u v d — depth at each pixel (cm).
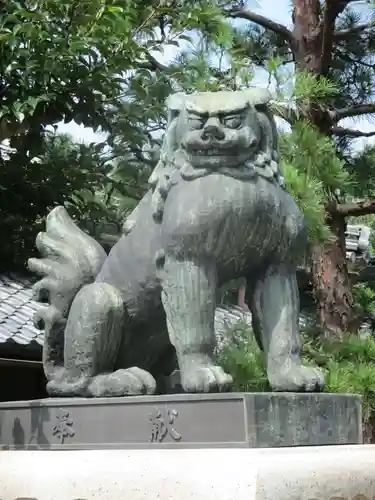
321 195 469
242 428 207
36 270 282
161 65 583
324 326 586
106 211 633
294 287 246
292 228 241
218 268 239
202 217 230
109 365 257
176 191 239
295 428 216
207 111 232
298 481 189
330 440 228
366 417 475
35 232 649
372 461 213
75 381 254
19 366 548
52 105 525
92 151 625
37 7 496
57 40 475
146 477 198
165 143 249
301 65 626
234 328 454
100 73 512
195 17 531
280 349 238
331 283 592
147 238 253
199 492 188
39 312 278
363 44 705
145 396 227
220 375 223
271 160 242
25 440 257
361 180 629
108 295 254
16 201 634
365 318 691
